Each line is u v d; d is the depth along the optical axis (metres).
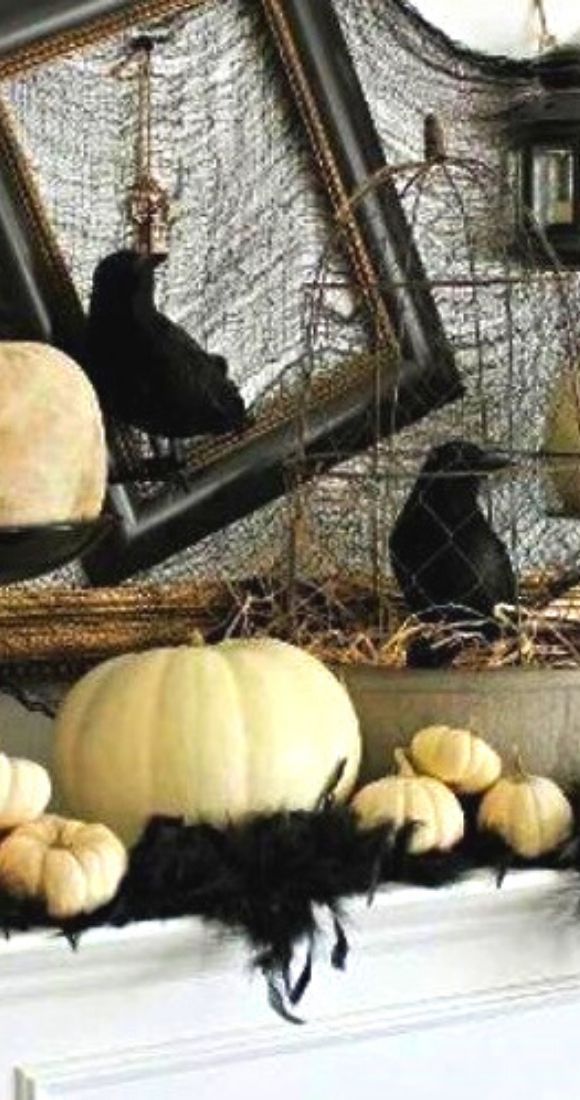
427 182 1.83
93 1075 1.41
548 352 1.89
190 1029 1.45
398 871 1.47
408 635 1.65
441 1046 1.55
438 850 1.50
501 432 1.88
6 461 1.40
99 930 1.37
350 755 1.52
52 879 1.35
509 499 1.86
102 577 1.71
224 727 1.47
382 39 1.81
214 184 1.74
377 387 1.76
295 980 1.47
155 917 1.38
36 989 1.39
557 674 1.60
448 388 1.85
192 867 1.39
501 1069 1.57
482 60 1.87
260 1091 1.48
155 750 1.47
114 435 1.68
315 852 1.42
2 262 1.64
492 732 1.59
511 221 1.87
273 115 1.77
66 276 1.68
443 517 1.65
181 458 1.72
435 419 1.85
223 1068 1.46
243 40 1.75
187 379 1.60
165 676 1.50
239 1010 1.46
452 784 1.53
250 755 1.47
